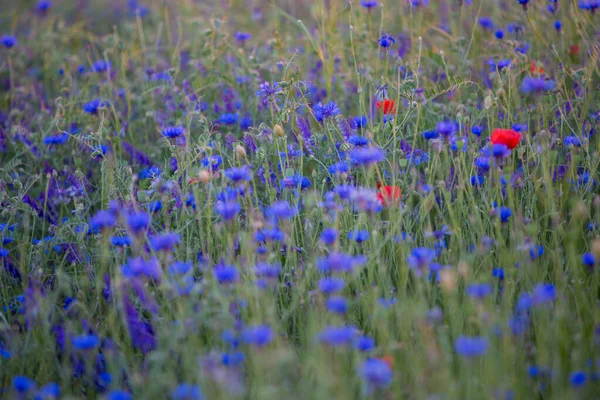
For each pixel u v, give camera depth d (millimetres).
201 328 2758
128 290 2840
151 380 2342
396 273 2979
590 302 2674
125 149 4125
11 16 7047
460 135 3428
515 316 2604
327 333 2199
